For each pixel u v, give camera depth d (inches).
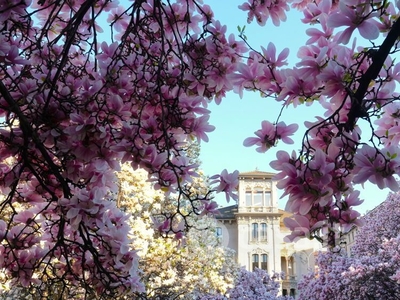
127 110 83.5
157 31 103.0
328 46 71.1
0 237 89.9
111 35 104.9
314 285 557.3
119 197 338.6
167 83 89.4
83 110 76.9
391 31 60.9
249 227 1009.5
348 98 70.2
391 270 495.8
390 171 57.3
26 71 82.1
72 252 110.4
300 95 68.7
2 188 86.7
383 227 620.4
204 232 481.7
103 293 91.3
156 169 80.4
